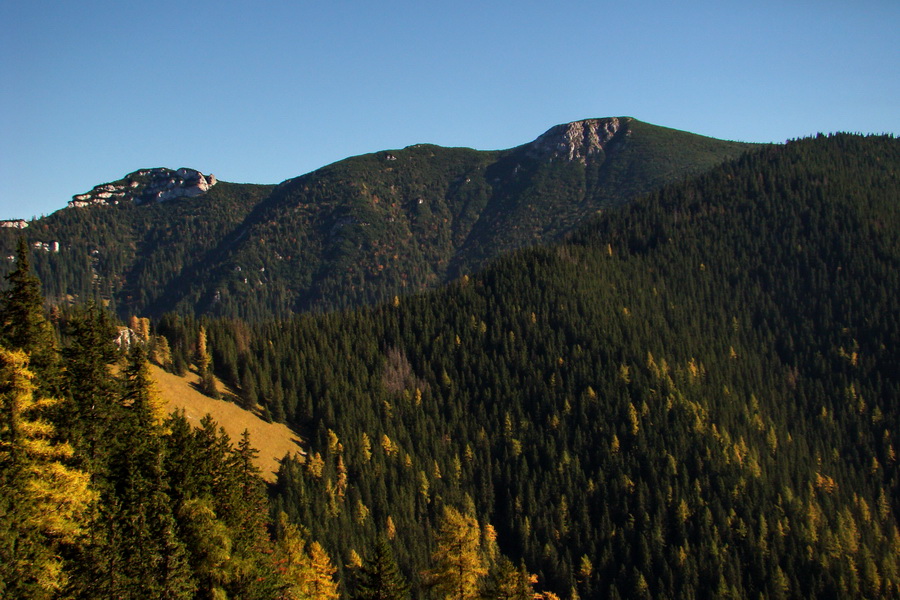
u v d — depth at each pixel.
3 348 43.75
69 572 43.44
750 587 170.25
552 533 183.00
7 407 42.59
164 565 47.09
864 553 179.88
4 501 40.31
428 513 181.38
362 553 138.00
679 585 168.00
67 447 46.41
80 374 54.38
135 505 48.34
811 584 170.62
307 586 67.19
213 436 59.91
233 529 55.31
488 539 170.88
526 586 58.56
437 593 58.81
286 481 155.12
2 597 39.22
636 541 182.62
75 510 44.75
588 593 168.12
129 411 57.25
